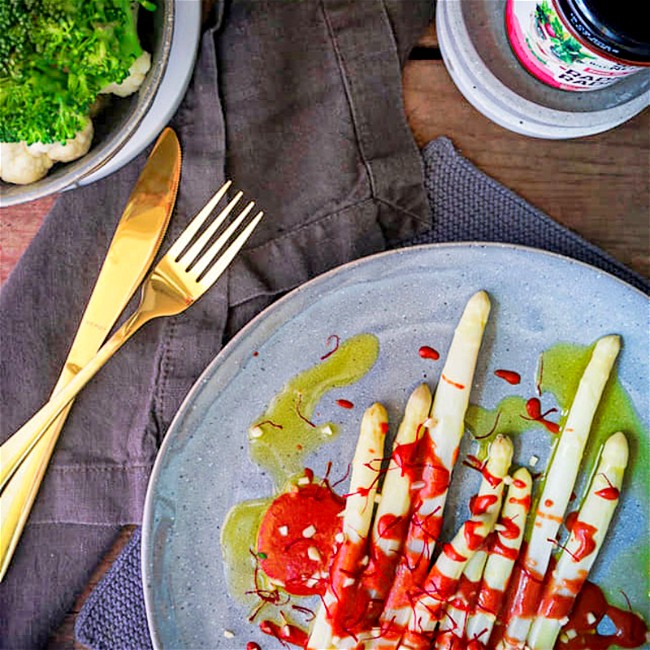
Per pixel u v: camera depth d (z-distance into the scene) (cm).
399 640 60
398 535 60
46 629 61
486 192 60
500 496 60
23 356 60
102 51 51
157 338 60
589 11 52
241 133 60
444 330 60
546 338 60
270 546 60
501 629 61
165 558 60
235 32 60
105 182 60
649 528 60
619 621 61
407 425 59
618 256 61
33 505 60
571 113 58
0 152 54
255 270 60
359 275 59
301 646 60
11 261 61
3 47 49
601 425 60
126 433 61
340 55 60
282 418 60
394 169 60
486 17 59
